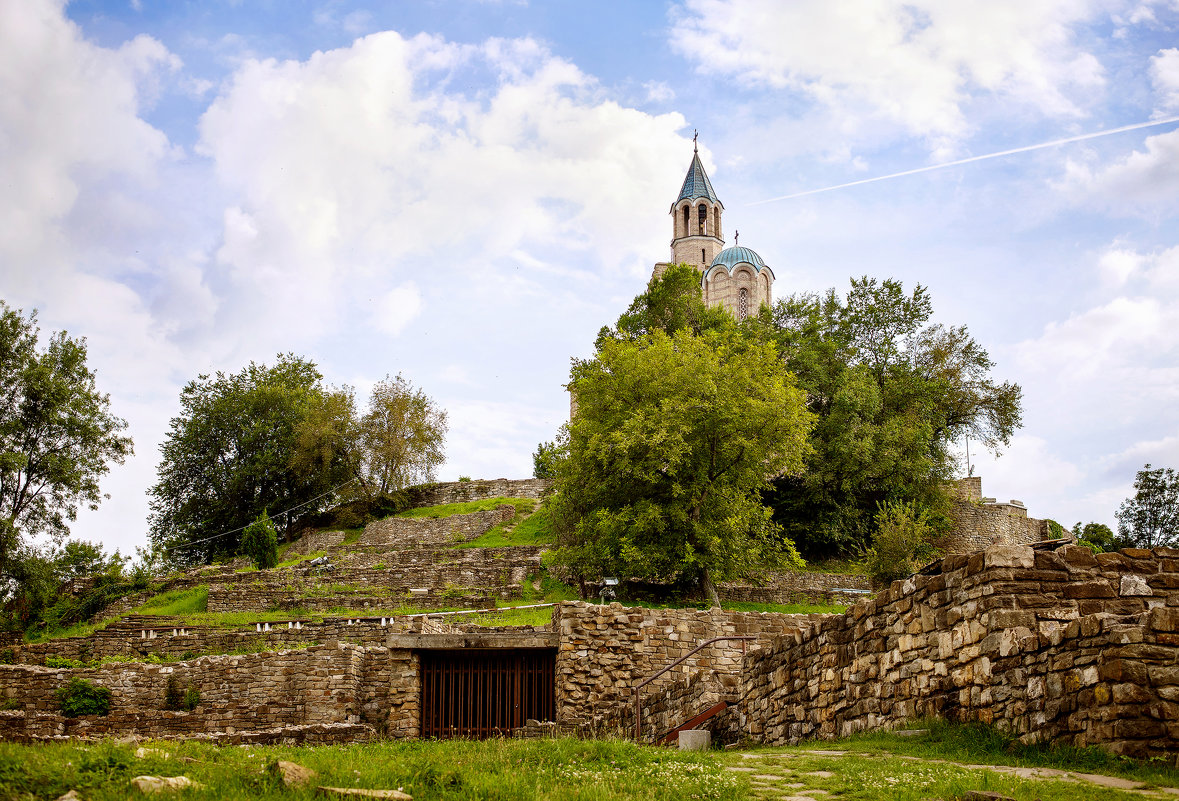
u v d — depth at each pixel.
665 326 63.41
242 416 77.25
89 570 55.81
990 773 9.45
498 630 30.86
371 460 72.50
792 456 43.72
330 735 23.59
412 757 12.47
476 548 54.31
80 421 48.03
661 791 9.92
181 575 53.50
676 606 41.34
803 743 14.95
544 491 59.22
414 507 71.31
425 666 23.80
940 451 58.72
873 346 60.06
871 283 61.09
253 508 74.81
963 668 12.29
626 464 40.78
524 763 11.79
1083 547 12.34
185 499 77.00
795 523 54.09
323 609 42.66
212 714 27.36
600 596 39.91
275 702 28.05
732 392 43.66
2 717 26.31
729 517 41.69
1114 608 11.87
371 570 48.88
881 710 13.91
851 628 14.91
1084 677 10.16
